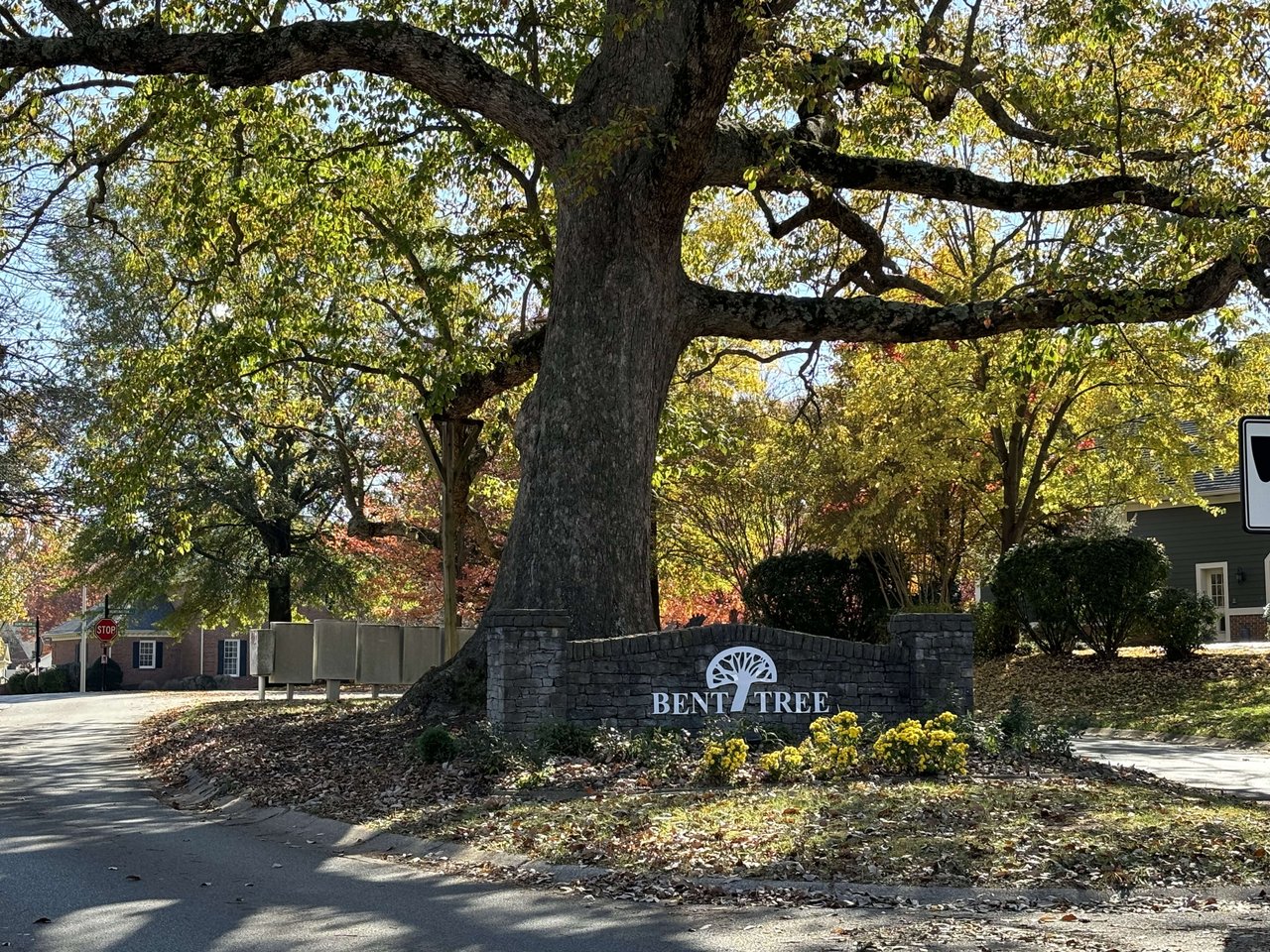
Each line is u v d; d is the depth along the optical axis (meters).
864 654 16.11
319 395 28.88
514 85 16.41
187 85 18.53
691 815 10.61
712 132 15.55
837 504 29.23
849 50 16.73
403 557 40.94
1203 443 28.36
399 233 22.45
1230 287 17.42
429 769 13.55
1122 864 8.92
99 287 29.03
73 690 58.59
